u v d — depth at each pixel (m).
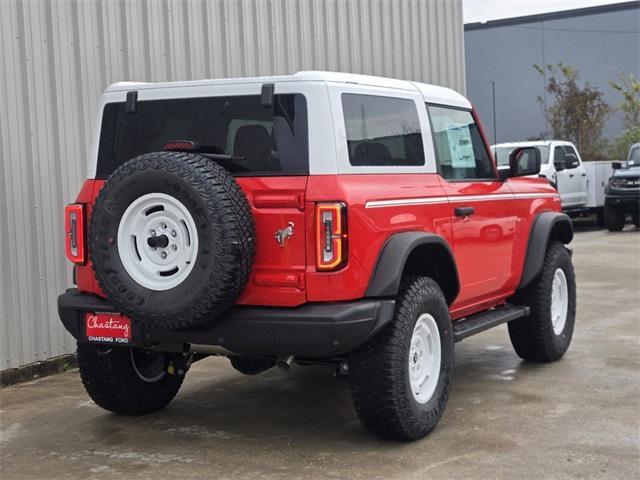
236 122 4.98
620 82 29.02
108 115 5.40
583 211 20.30
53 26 7.24
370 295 4.81
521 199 6.80
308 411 5.95
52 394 6.57
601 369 6.94
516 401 6.02
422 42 11.81
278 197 4.73
